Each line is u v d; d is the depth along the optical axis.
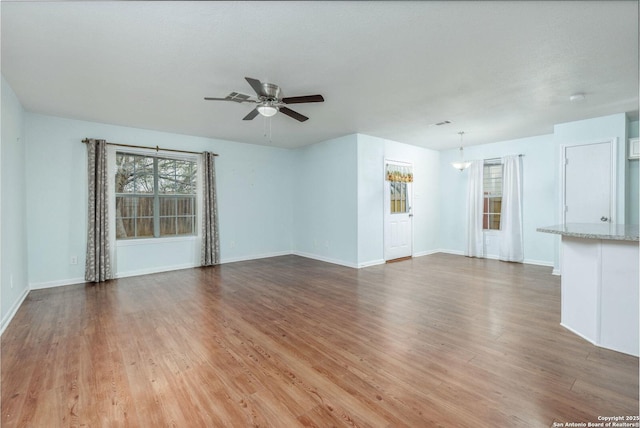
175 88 3.30
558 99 3.67
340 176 5.87
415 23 2.15
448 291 4.07
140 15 2.04
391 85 3.23
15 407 1.76
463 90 3.39
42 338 2.68
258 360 2.29
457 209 7.03
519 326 2.89
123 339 2.65
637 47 2.46
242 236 6.36
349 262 5.71
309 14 2.04
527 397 1.82
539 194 5.69
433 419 1.64
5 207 3.08
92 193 4.53
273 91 3.18
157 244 5.27
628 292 2.32
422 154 6.88
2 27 2.16
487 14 2.04
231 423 1.63
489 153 6.39
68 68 2.82
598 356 2.30
